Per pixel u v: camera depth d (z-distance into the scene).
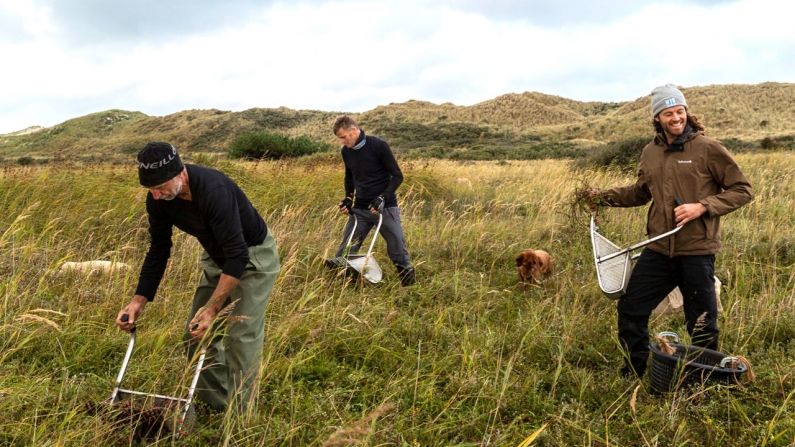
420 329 4.49
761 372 3.68
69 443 2.66
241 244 2.92
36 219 7.03
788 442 2.89
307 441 2.96
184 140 87.06
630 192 4.01
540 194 10.86
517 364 3.92
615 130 76.62
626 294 3.82
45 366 3.66
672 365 3.36
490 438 2.95
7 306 4.24
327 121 91.88
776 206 8.71
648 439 2.96
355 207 5.90
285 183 9.93
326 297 4.91
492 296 5.47
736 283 5.26
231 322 2.99
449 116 98.62
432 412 3.32
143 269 3.19
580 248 7.12
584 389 3.59
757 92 82.69
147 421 2.78
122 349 4.00
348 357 4.14
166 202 2.93
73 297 4.73
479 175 14.43
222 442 2.79
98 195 8.01
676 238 3.58
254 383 3.12
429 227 7.99
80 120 110.94
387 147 5.64
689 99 84.94
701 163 3.56
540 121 96.25
